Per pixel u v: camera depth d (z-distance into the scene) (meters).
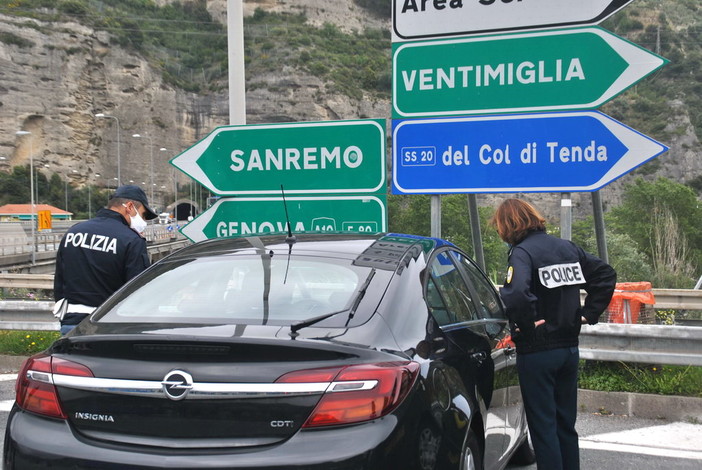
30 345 7.88
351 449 2.26
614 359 6.17
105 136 137.88
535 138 6.88
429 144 7.26
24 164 126.31
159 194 142.25
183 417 2.37
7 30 126.19
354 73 147.25
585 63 6.69
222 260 3.30
